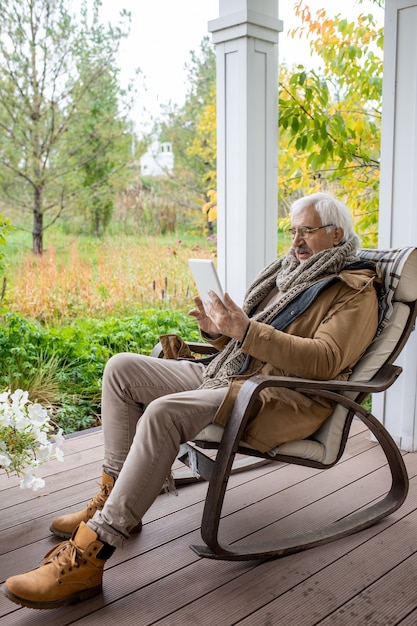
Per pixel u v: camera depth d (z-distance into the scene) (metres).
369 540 2.11
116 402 2.08
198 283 2.07
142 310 5.46
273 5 3.07
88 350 4.12
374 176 4.41
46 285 5.55
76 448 2.90
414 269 2.18
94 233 6.22
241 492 2.46
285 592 1.80
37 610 1.72
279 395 2.03
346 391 2.13
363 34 4.24
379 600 1.77
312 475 2.63
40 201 5.96
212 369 2.22
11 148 5.79
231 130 3.16
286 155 4.54
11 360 3.68
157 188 6.41
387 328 2.18
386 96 2.82
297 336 2.09
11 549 2.01
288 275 2.28
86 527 1.74
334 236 2.25
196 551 1.86
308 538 2.05
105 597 1.77
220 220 3.30
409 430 2.94
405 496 2.30
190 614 1.70
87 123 6.04
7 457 1.94
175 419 1.82
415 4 2.68
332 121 4.12
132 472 1.77
